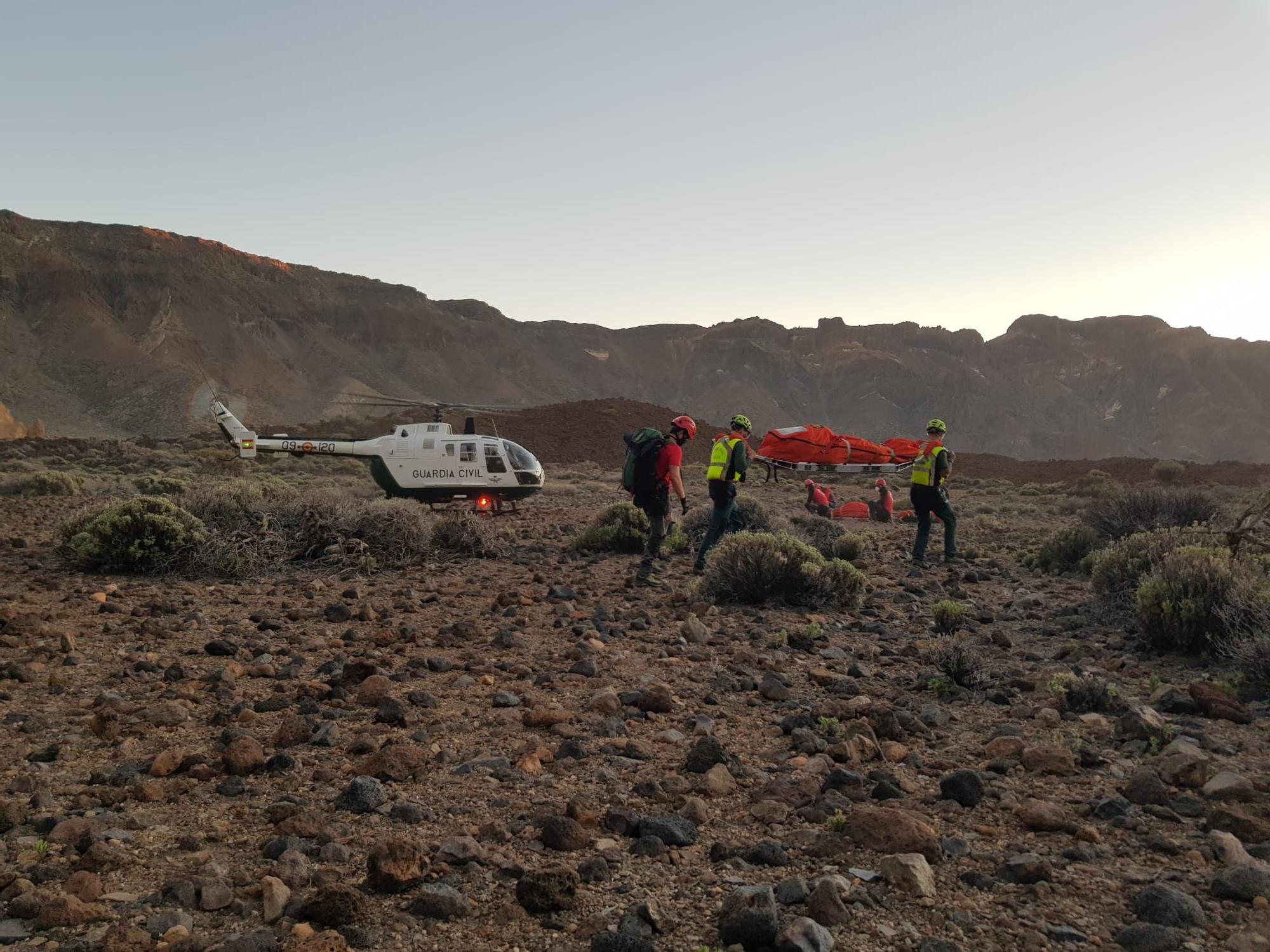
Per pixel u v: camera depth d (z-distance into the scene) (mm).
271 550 11586
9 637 6828
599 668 6641
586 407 95000
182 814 3650
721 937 2715
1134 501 16234
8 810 3439
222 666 6309
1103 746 4953
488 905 2916
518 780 4172
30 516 18969
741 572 9812
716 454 11781
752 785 4227
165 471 40000
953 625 8750
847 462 36031
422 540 12867
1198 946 2695
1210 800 4039
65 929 2662
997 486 46625
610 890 3047
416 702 5449
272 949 2535
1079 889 3121
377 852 3066
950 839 3494
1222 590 7301
